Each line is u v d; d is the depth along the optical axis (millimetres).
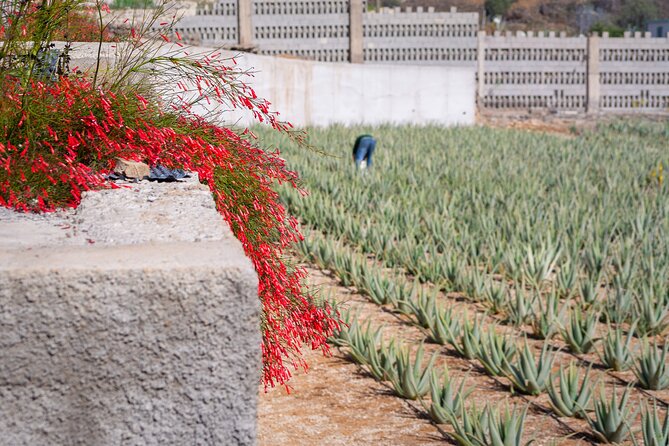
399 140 19875
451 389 4629
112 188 3508
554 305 6727
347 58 29984
